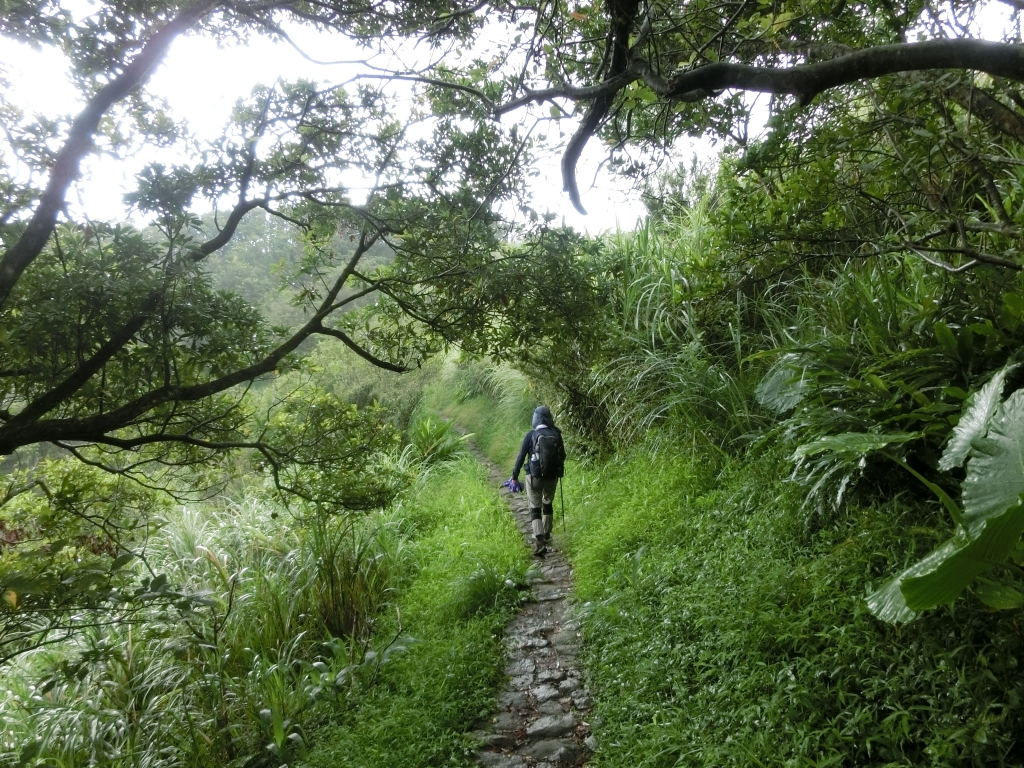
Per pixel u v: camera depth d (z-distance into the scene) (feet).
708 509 15.69
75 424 9.48
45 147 9.10
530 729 11.76
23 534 13.37
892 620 6.77
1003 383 8.67
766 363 17.97
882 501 11.11
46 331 8.68
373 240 13.21
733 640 10.27
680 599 12.68
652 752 9.36
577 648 14.38
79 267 8.84
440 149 12.73
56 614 9.20
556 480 21.21
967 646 7.68
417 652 15.06
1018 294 9.36
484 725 12.14
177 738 14.21
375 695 13.85
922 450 10.29
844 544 10.25
